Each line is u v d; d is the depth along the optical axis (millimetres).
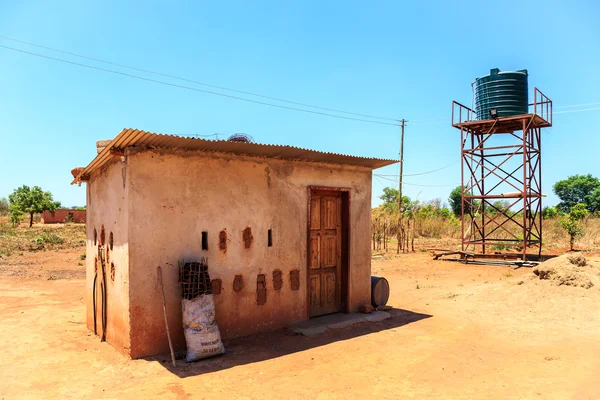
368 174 9695
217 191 7117
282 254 8008
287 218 8109
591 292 9453
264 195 7762
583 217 25641
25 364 6062
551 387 5152
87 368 5863
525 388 5148
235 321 7305
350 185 9273
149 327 6301
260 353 6566
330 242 9078
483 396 4945
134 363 5992
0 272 15461
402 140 30938
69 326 8273
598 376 5484
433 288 12492
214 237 7047
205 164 6996
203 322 6293
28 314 9281
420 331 7867
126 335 6215
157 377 5516
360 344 7059
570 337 7277
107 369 5801
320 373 5719
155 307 6355
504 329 7922
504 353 6539
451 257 19750
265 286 7723
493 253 18484
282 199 8047
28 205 42719
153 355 6324
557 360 6129
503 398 4879
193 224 6801
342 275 9219
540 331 7727
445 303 10359
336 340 7309
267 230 7785
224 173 7227
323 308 8898
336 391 5117
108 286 7043
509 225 27844
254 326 7555
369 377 5574
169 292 6484
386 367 5957
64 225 44500
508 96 17250
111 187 6918
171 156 6613
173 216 6586
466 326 8180
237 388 5191
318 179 8672
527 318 8680
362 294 9430
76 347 6871
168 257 6508
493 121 17109
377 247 24531
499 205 32938
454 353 6566
